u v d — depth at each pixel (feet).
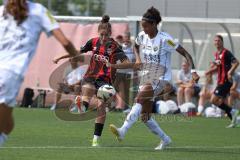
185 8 269.85
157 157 109.40
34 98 234.79
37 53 236.84
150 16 119.55
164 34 120.67
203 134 158.61
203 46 239.50
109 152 114.11
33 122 174.81
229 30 236.63
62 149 116.78
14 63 75.25
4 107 75.25
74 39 232.32
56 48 235.81
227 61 191.11
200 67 239.30
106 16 122.62
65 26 232.94
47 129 156.56
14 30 75.56
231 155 115.75
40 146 120.78
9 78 74.90
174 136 151.12
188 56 121.29
